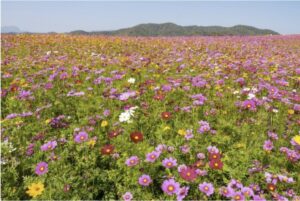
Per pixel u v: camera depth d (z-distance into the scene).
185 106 2.33
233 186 1.39
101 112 2.26
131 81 2.83
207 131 1.85
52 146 1.63
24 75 3.30
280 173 1.51
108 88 2.75
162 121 2.06
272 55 5.44
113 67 3.88
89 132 1.90
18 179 1.48
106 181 1.47
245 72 3.60
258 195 1.34
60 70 3.53
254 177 1.48
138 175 1.44
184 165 1.45
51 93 2.71
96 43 7.19
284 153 1.67
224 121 2.05
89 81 3.14
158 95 2.39
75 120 2.16
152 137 1.85
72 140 1.80
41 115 2.25
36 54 5.25
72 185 1.39
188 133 1.75
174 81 2.90
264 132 1.99
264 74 3.41
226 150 1.72
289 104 2.42
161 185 1.42
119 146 1.71
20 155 1.65
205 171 1.42
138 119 2.11
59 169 1.51
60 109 2.39
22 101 2.45
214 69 3.74
